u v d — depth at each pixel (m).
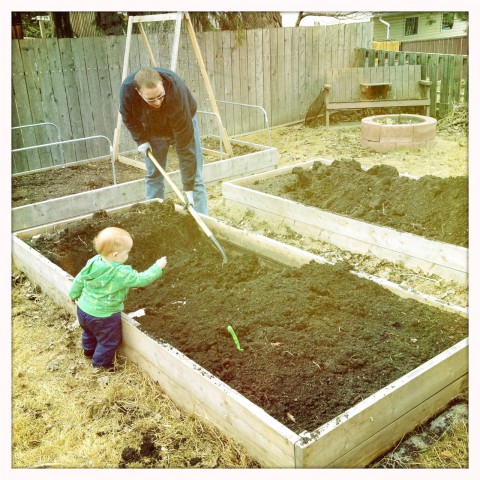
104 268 3.72
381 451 3.01
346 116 12.25
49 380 3.91
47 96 8.70
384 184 5.85
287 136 11.03
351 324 3.75
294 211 5.89
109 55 9.16
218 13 10.80
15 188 7.42
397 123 9.91
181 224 5.62
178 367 3.41
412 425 3.15
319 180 6.38
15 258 5.50
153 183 6.28
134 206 6.00
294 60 11.77
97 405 3.61
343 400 3.09
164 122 5.55
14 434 3.38
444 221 5.12
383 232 5.11
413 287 4.73
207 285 4.54
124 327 3.92
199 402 3.32
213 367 3.44
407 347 3.49
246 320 3.87
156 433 3.35
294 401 3.10
